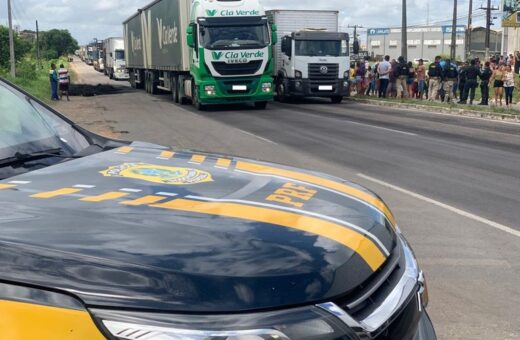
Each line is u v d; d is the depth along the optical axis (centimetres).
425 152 1155
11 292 140
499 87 2136
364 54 6325
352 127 1611
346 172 945
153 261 150
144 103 2667
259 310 146
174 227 169
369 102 2578
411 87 2616
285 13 2619
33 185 203
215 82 2128
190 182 217
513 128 1602
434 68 2386
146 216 175
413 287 194
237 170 246
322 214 198
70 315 137
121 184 207
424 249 555
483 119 1866
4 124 265
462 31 8781
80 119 1911
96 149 272
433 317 412
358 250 179
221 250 158
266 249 162
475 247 563
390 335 169
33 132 269
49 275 143
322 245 172
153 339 136
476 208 712
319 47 2459
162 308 141
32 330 135
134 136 1435
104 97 3172
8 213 173
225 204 192
